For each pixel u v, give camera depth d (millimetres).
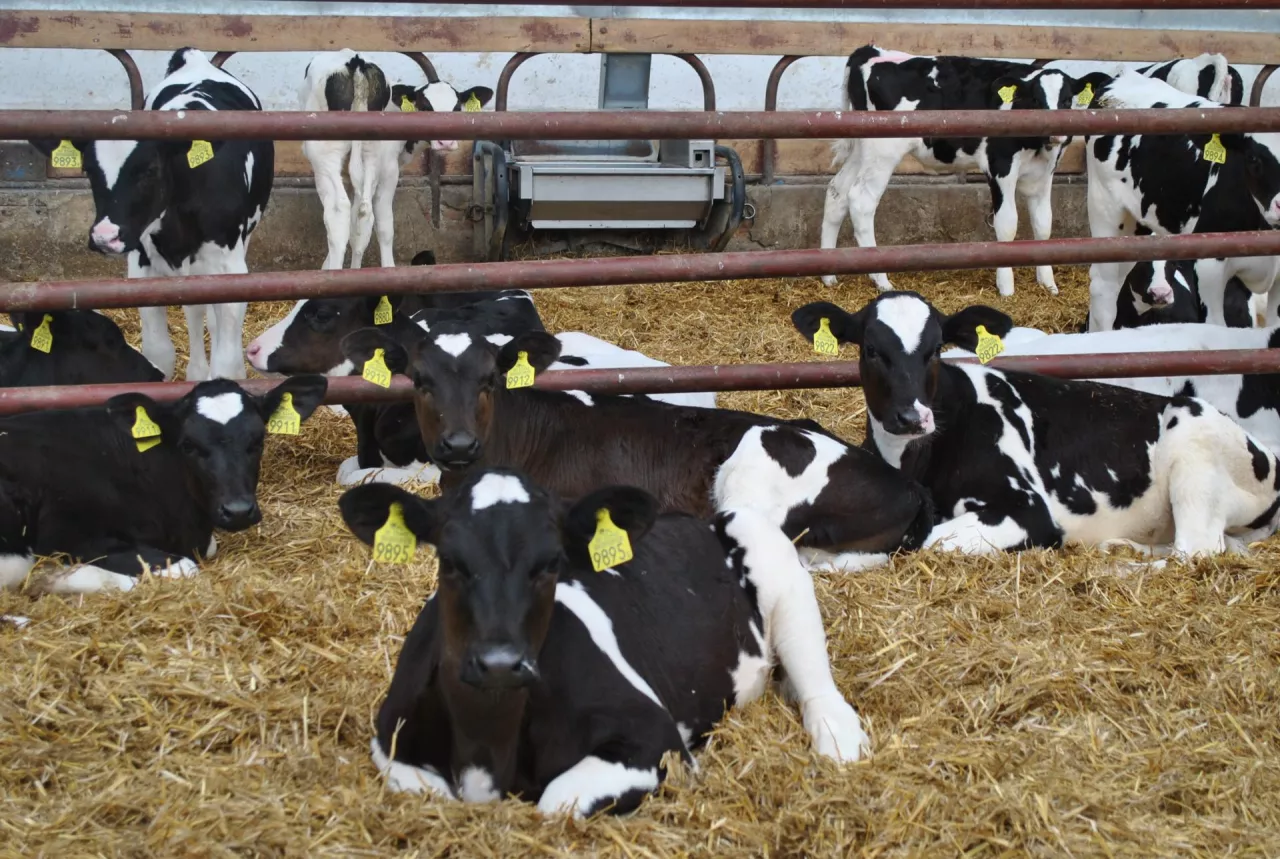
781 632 4297
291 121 5477
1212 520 5664
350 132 5512
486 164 11383
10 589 5234
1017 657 4586
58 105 12398
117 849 3357
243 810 3496
